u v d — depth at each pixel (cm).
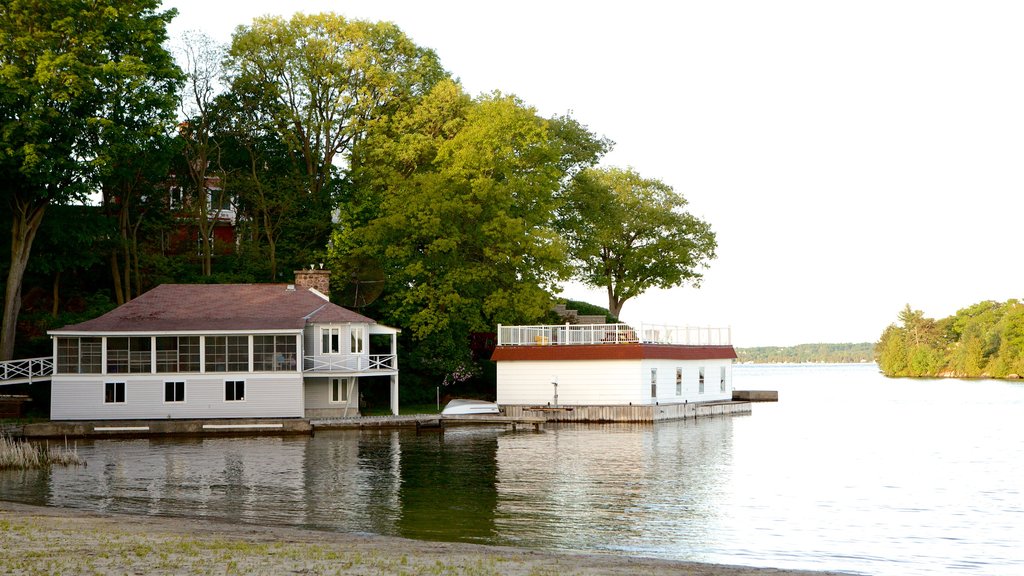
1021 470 4141
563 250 7219
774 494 3444
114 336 5819
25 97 5547
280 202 7862
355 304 7100
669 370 6819
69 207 6600
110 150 5794
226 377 5897
